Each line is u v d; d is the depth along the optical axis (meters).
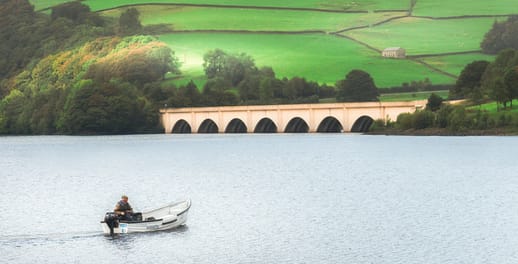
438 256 115.38
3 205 167.88
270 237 129.38
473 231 130.75
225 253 119.12
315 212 152.00
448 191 177.50
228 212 152.88
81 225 142.12
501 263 111.06
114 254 119.56
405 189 182.75
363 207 157.38
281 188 189.50
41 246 125.44
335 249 120.88
